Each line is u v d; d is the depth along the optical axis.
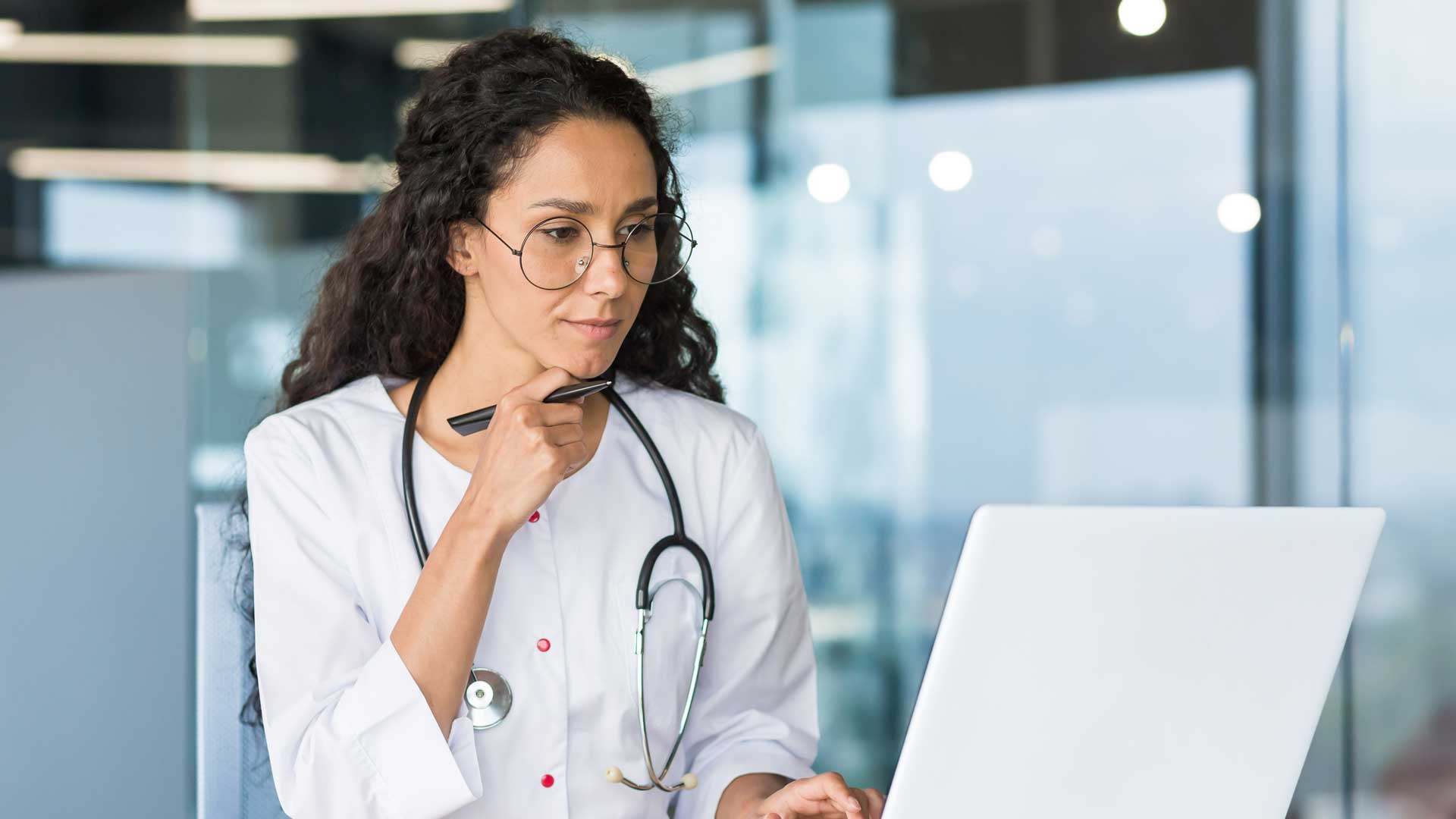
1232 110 2.80
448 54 1.19
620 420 1.22
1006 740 0.77
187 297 2.88
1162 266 2.82
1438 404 2.75
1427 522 2.77
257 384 2.97
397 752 0.97
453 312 1.22
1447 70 2.75
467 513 0.99
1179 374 2.82
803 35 2.92
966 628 0.74
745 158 2.94
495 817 1.05
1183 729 0.80
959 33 2.88
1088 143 2.84
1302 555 0.78
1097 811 0.80
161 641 2.79
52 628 2.73
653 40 2.97
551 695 1.07
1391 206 2.77
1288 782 0.82
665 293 1.29
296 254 3.02
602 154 1.04
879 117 2.90
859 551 2.89
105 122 3.37
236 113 3.04
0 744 2.69
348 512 1.09
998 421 2.86
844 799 0.98
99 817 2.72
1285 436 2.79
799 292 2.92
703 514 1.21
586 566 1.12
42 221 3.38
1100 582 0.75
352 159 3.04
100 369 2.80
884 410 2.89
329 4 3.05
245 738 1.29
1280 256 2.80
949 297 2.88
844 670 2.90
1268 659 0.79
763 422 2.92
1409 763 2.80
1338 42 2.78
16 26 3.39
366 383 1.21
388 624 1.08
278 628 1.06
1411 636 2.78
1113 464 2.83
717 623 1.21
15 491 2.73
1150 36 2.82
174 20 3.40
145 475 2.81
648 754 1.08
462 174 1.08
